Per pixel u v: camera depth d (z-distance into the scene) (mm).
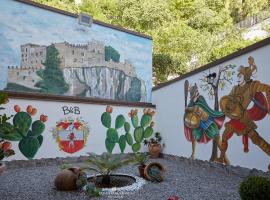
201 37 18469
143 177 7145
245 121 7418
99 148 10523
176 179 7188
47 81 10406
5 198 5469
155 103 12008
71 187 5988
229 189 6195
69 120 9922
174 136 10578
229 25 20750
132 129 11391
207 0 23062
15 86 9648
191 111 9664
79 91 11234
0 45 9406
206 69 8977
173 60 17094
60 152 9641
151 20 19766
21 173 7875
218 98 8430
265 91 6859
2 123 5301
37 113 9273
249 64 7363
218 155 8328
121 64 12578
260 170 6906
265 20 21219
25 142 8961
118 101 11133
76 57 11227
